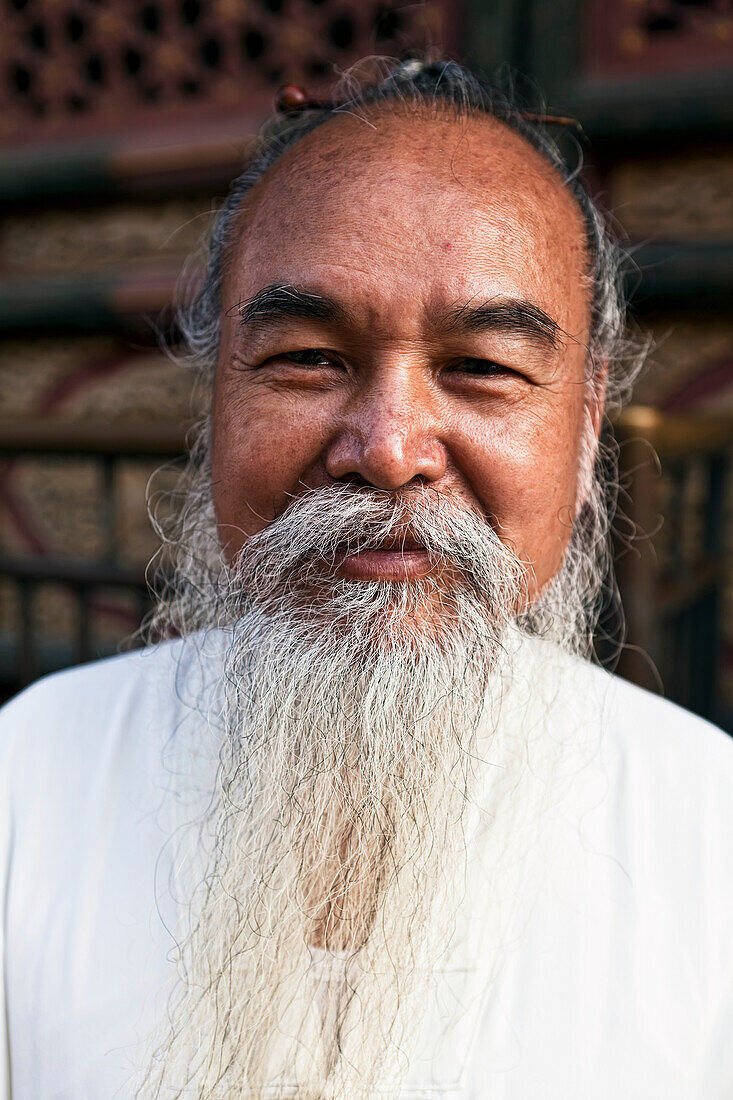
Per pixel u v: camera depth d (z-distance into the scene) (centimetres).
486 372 62
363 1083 62
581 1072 64
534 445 63
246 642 66
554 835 71
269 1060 64
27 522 277
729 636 209
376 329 60
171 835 72
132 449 157
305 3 226
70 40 262
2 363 277
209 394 83
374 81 86
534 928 67
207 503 82
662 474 157
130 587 157
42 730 78
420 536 62
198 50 241
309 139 67
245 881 66
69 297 257
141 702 78
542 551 67
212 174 240
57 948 69
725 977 66
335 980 65
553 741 74
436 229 60
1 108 263
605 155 213
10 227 277
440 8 210
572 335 67
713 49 198
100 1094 66
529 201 64
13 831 74
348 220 60
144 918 69
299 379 63
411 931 63
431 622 63
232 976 64
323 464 63
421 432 61
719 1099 65
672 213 211
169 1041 65
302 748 64
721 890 68
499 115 75
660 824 71
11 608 276
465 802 64
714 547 178
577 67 206
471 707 66
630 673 123
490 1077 64
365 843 63
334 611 63
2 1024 69
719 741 74
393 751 62
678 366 212
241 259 67
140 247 260
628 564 122
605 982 66
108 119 253
